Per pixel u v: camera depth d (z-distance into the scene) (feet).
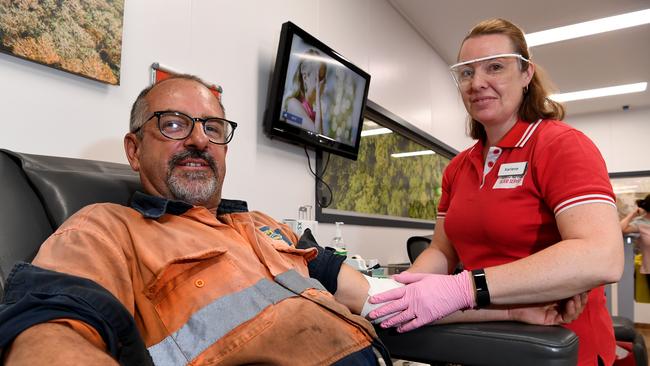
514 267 3.01
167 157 3.34
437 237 4.81
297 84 6.49
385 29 10.52
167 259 2.64
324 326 2.76
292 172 6.93
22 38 3.53
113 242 2.59
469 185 4.12
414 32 12.19
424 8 11.10
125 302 2.40
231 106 5.74
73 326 1.77
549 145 3.44
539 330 2.71
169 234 2.83
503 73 3.82
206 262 2.74
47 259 2.31
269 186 6.38
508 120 3.95
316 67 6.89
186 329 2.45
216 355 2.38
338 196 8.51
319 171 7.60
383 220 9.84
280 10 6.84
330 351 2.66
